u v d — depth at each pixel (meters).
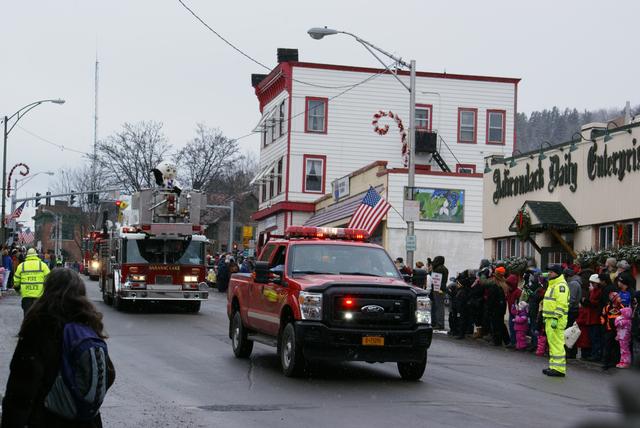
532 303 19.45
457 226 40.34
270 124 56.38
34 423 5.13
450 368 15.80
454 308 23.05
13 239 50.31
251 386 12.74
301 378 13.64
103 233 33.88
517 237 26.56
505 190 28.66
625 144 22.09
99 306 31.20
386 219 39.81
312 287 13.23
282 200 53.00
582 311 17.86
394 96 53.22
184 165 72.25
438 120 53.59
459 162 53.78
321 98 52.69
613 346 16.80
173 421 9.86
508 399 12.07
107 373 5.38
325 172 52.62
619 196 22.30
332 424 9.73
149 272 27.88
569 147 24.83
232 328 16.94
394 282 13.62
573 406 11.59
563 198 25.06
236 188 93.00
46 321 5.18
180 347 18.02
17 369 5.09
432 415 10.45
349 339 12.94
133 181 70.06
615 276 18.58
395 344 13.09
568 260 24.75
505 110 54.25
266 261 15.62
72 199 58.12
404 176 40.00
